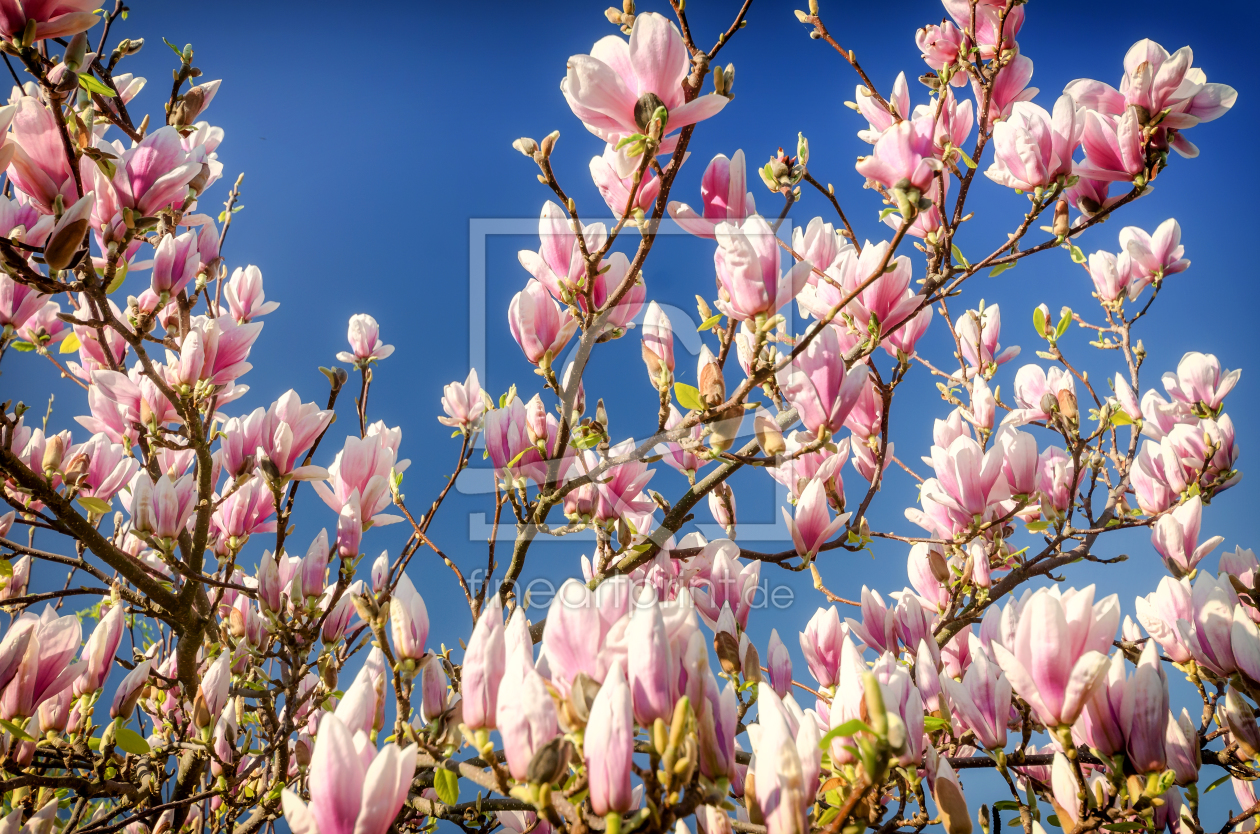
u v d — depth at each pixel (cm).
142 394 144
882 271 112
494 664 101
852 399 120
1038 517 172
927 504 157
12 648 122
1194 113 135
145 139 127
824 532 139
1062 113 133
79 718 135
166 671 159
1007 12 138
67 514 130
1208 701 125
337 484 143
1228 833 118
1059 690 106
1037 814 113
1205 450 159
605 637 101
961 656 158
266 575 137
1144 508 168
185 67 151
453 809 115
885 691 104
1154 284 179
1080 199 139
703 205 119
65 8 118
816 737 100
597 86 110
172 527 137
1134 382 179
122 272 127
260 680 145
